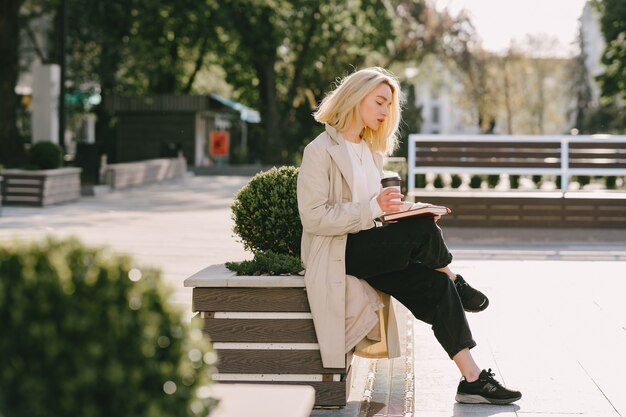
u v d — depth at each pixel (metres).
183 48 41.12
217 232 13.03
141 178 25.59
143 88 39.88
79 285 1.97
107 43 32.31
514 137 12.95
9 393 1.89
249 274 4.58
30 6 32.03
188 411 2.08
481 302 4.75
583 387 4.86
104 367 1.90
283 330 4.39
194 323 2.20
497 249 11.30
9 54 25.67
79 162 21.52
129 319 1.97
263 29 37.94
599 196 12.13
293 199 4.93
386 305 4.58
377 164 4.63
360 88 4.45
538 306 7.32
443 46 50.59
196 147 38.16
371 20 39.59
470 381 4.53
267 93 39.59
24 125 35.44
